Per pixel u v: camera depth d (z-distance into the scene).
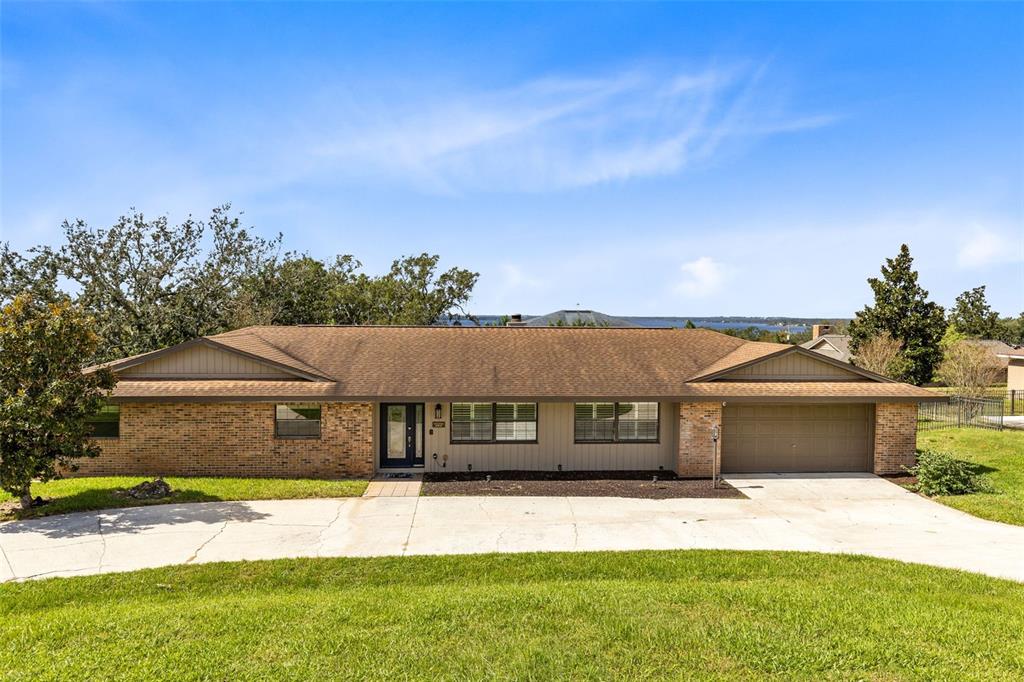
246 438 17.75
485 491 16.33
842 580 9.99
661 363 20.14
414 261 54.59
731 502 15.45
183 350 18.12
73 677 6.69
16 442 13.47
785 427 18.77
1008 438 22.33
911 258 38.25
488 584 10.02
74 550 11.36
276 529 12.80
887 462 18.55
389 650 7.29
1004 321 76.38
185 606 8.77
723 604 8.66
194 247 35.59
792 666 6.87
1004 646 7.27
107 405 16.20
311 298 43.31
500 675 6.74
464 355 20.25
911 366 36.41
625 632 7.71
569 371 19.28
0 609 8.81
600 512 14.48
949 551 11.76
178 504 14.52
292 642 7.48
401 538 12.40
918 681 6.57
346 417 17.86
